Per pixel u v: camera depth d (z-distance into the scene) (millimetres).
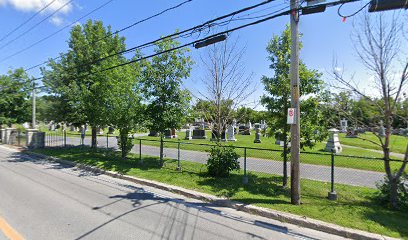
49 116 17500
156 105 10344
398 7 4676
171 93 10195
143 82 10406
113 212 5379
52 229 4434
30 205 5707
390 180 5734
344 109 6645
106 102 11727
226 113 10445
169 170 9617
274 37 7719
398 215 5230
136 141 19750
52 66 15828
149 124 10312
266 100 7785
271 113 7914
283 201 6102
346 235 4484
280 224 5000
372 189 7211
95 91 11961
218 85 9664
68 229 4449
